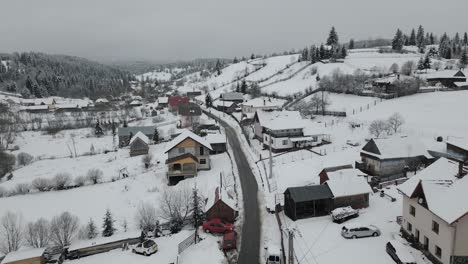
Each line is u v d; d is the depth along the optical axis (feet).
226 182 176.55
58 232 121.29
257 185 172.76
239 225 132.46
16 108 447.42
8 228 128.36
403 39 649.20
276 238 120.78
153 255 113.60
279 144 224.12
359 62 503.61
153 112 409.08
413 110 277.85
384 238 114.21
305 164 192.75
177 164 190.39
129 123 367.45
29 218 154.81
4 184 203.92
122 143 286.46
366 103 317.83
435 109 273.95
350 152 206.28
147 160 220.23
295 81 482.69
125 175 207.92
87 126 364.99
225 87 574.56
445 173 111.34
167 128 325.42
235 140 267.39
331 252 107.55
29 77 645.92
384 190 152.25
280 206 144.36
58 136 328.08
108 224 130.62
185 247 117.80
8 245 120.78
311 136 227.40
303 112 305.73
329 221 129.90
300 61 594.24
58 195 182.60
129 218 148.15
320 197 132.98
